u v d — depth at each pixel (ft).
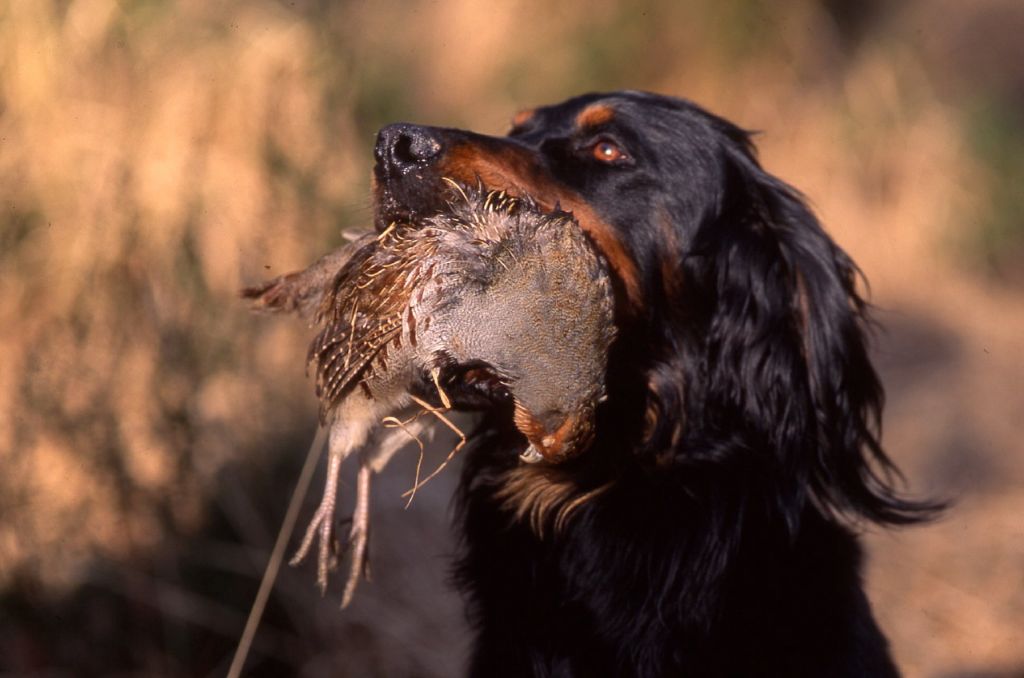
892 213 51.78
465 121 46.24
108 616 24.61
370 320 15.03
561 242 14.70
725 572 18.21
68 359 24.95
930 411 42.01
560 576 18.38
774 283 19.16
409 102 36.94
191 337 25.75
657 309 18.79
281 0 29.68
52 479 24.70
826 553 18.86
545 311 14.57
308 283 17.01
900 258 50.49
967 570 32.86
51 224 25.75
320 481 26.53
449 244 14.62
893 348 46.57
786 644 18.04
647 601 18.17
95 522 24.85
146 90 27.02
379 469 16.85
